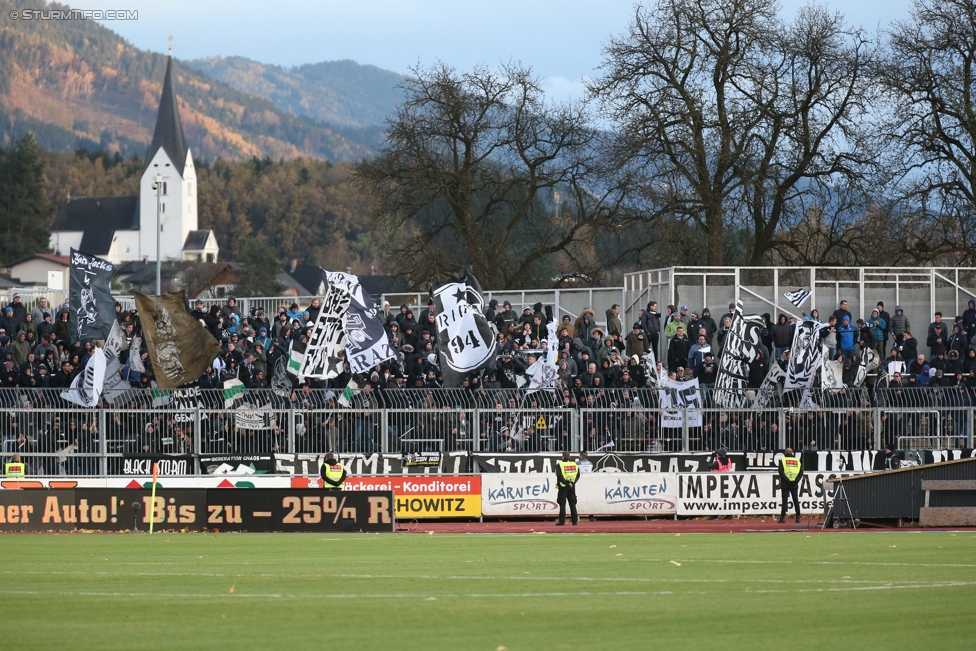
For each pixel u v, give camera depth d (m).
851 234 143.62
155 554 54.38
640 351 98.56
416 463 85.44
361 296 86.50
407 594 39.06
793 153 139.12
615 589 40.00
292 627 32.53
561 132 156.25
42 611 35.66
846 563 48.34
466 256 158.38
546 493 83.25
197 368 88.19
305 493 70.69
